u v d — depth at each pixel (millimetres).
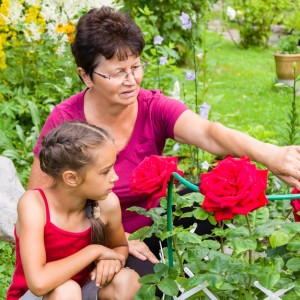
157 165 2076
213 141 2627
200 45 5273
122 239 2559
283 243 1974
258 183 1849
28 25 5637
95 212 2416
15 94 5746
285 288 2016
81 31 2555
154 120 2768
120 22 2529
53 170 2279
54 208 2369
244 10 11320
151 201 2072
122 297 2367
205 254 2154
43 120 5434
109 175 2307
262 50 11375
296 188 2348
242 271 2029
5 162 4316
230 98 7820
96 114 2768
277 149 2400
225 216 1863
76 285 2297
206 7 5098
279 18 11500
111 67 2547
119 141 2766
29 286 2264
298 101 7727
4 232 3793
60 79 5648
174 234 2102
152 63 5676
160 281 2082
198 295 2152
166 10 8219
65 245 2383
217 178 1876
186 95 4809
